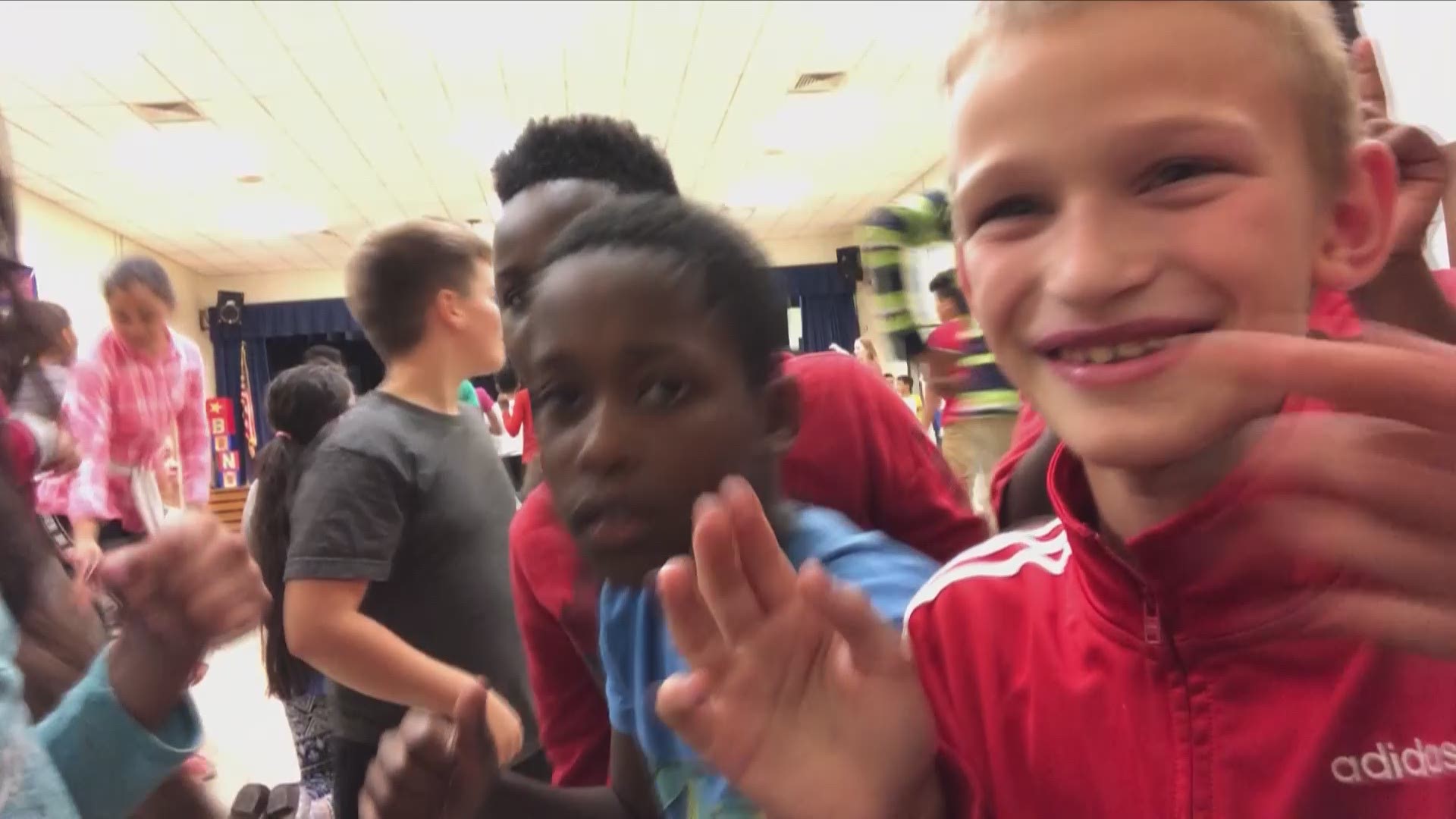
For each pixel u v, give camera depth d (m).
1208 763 0.44
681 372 0.46
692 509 0.44
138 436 2.65
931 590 0.55
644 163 0.79
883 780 0.41
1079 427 0.37
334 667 1.09
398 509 1.15
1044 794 0.48
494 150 6.32
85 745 0.50
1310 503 0.34
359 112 5.46
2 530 0.63
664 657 0.55
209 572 0.51
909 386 5.30
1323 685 0.42
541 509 0.72
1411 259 0.48
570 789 0.64
